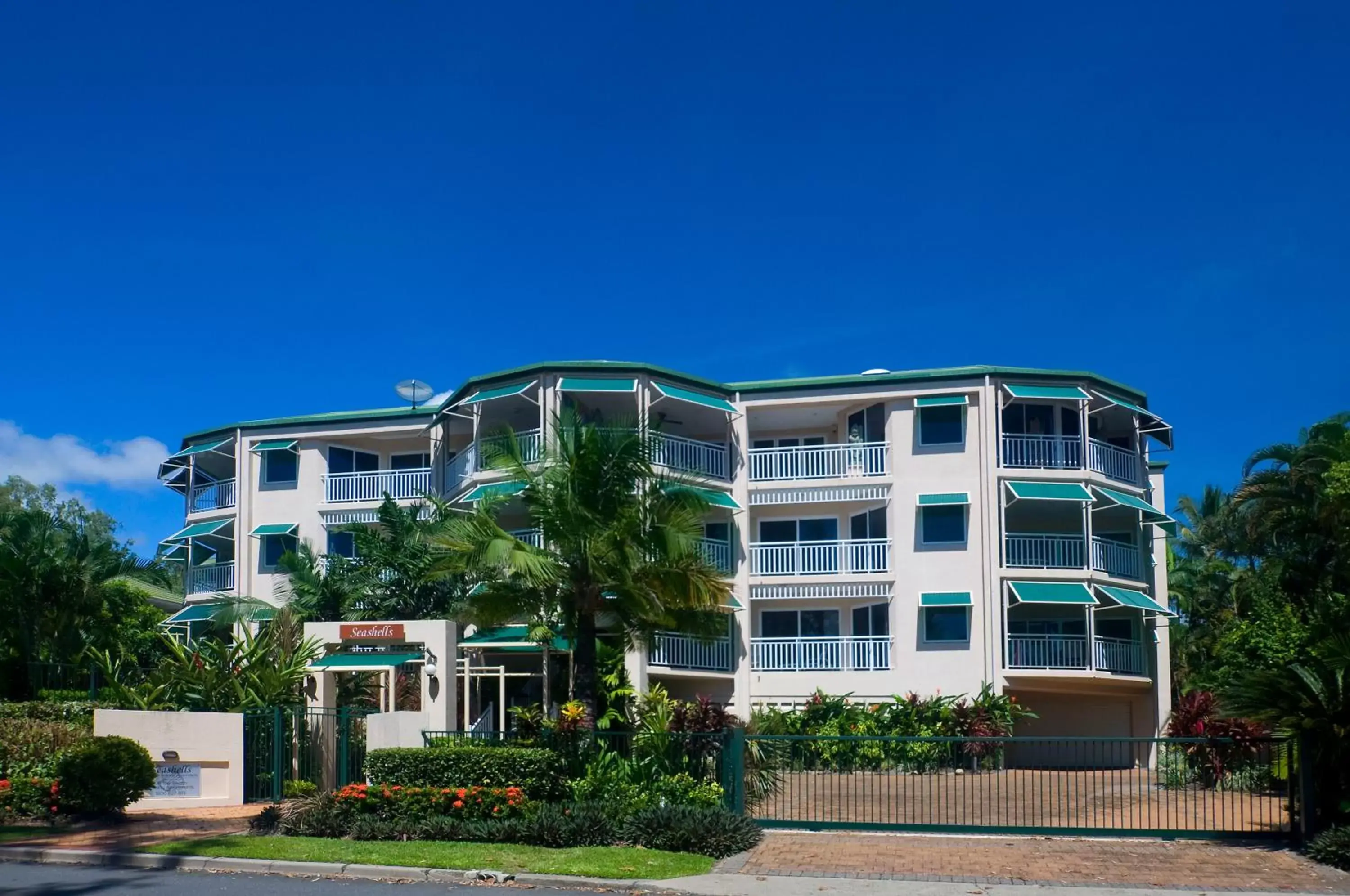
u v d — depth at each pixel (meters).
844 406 34.53
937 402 32.97
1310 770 16.61
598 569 18.81
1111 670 32.75
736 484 34.09
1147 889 13.95
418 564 30.06
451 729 23.77
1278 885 14.17
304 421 38.12
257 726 22.11
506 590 19.64
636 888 14.11
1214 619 42.81
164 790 21.19
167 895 13.48
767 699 33.12
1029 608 34.00
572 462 19.41
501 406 34.16
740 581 33.62
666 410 34.59
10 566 31.05
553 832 16.53
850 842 17.23
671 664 31.84
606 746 19.19
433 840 16.97
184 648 26.27
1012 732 30.64
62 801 19.08
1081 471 32.84
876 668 32.78
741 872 15.00
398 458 38.50
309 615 30.73
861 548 33.50
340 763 21.39
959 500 32.38
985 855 16.14
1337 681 16.34
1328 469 26.92
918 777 26.69
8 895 13.52
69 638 32.16
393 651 25.42
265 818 18.16
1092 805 21.91
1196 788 21.83
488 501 20.95
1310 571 26.89
